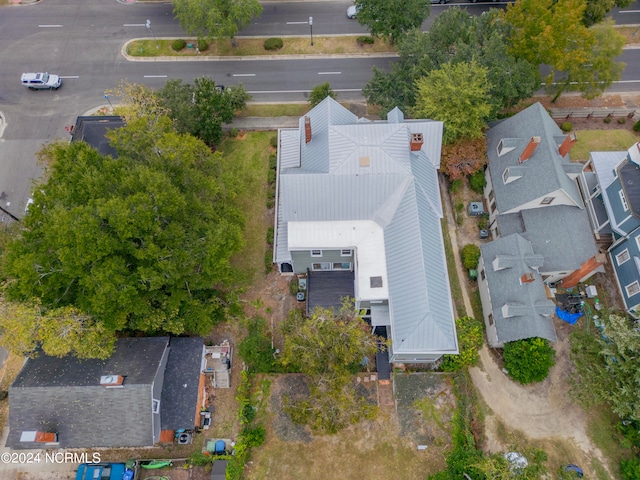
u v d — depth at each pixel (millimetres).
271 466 33812
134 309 31141
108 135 36906
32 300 30250
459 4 59312
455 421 34719
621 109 50438
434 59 45312
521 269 36219
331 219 36500
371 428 34938
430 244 34469
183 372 34969
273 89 52812
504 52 43594
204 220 34969
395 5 48406
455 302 40094
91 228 28359
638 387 31031
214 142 47250
